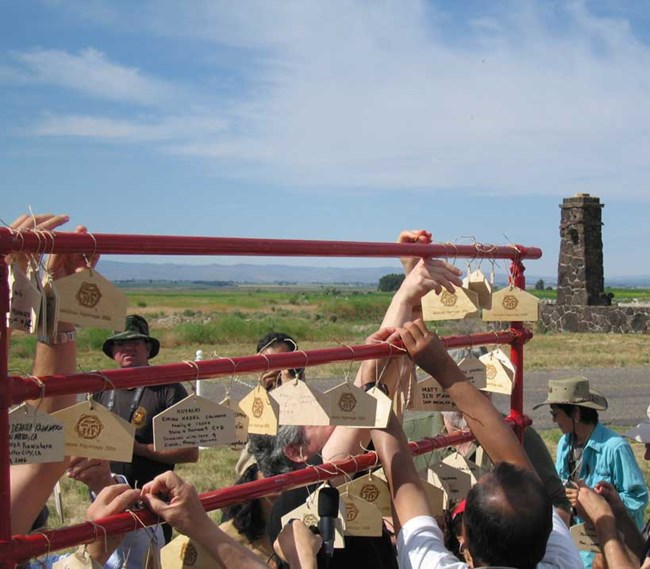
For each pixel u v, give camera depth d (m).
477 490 2.43
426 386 3.13
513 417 3.72
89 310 2.09
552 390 5.27
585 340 27.08
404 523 2.67
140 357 5.59
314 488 3.07
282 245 2.47
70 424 2.13
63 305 2.05
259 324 28.89
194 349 24.41
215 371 2.37
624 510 3.92
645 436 4.98
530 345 25.06
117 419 2.13
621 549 3.53
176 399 5.06
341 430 3.24
